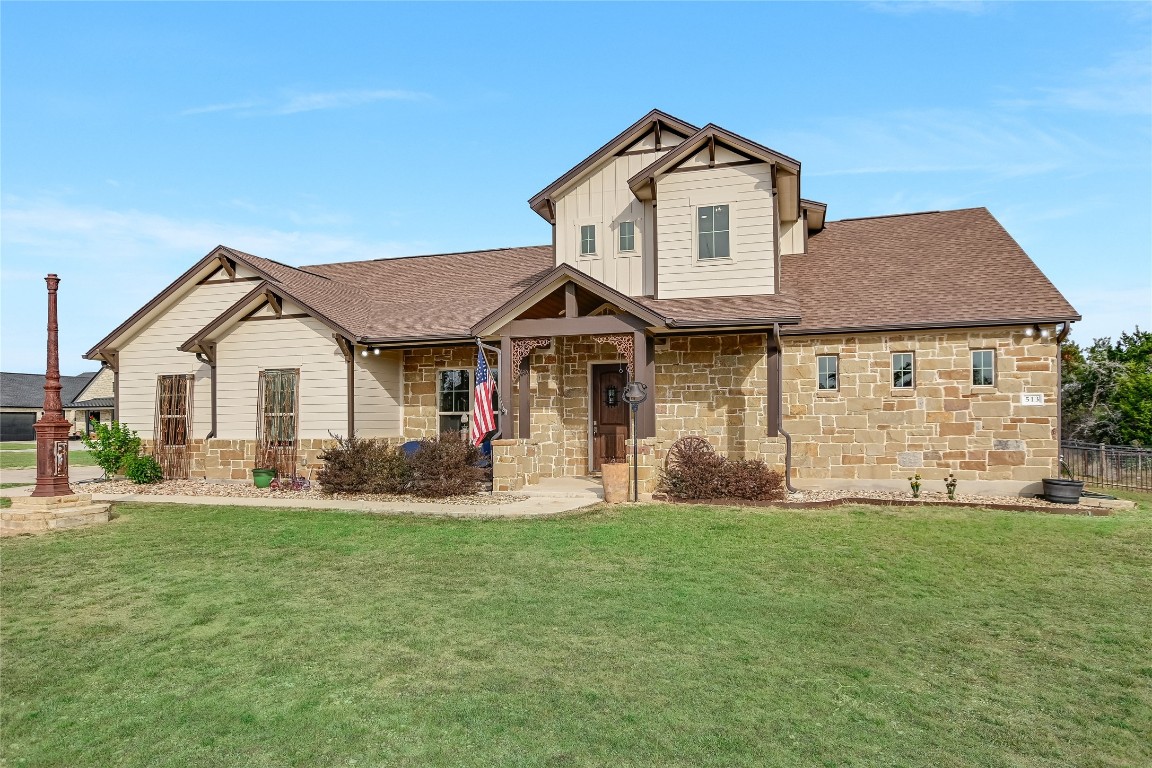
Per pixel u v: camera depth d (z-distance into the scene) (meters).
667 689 4.92
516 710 4.57
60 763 3.97
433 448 13.63
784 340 14.45
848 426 14.04
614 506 11.95
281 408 15.64
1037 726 4.53
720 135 14.70
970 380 13.43
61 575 7.78
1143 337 22.78
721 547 9.06
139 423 17.03
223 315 15.70
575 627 6.13
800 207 17.20
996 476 13.24
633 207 16.20
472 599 6.89
